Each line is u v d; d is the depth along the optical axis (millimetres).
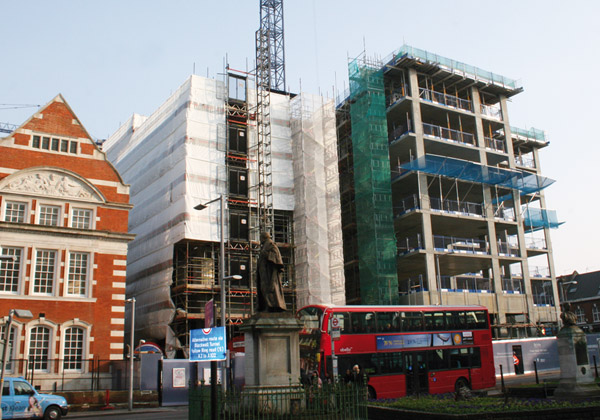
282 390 16375
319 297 54344
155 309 51844
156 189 56000
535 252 71125
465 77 65312
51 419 26406
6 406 24984
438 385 32844
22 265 36906
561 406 19641
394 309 32844
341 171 68375
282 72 80938
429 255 56781
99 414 31250
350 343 30562
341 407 16125
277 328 17250
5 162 37844
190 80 53938
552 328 65312
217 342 14758
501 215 66875
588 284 93562
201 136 53062
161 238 53062
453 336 34469
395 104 62344
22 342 35688
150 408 35094
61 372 36344
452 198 69188
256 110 56719
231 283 52125
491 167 61125
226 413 15328
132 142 65562
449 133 64125
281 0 83750
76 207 39688
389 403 22828
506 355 46750
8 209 37438
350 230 65688
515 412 18531
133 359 37406
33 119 39531
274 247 18344
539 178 65125
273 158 57562
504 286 67000
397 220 60750
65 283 37969
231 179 54656
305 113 59188
